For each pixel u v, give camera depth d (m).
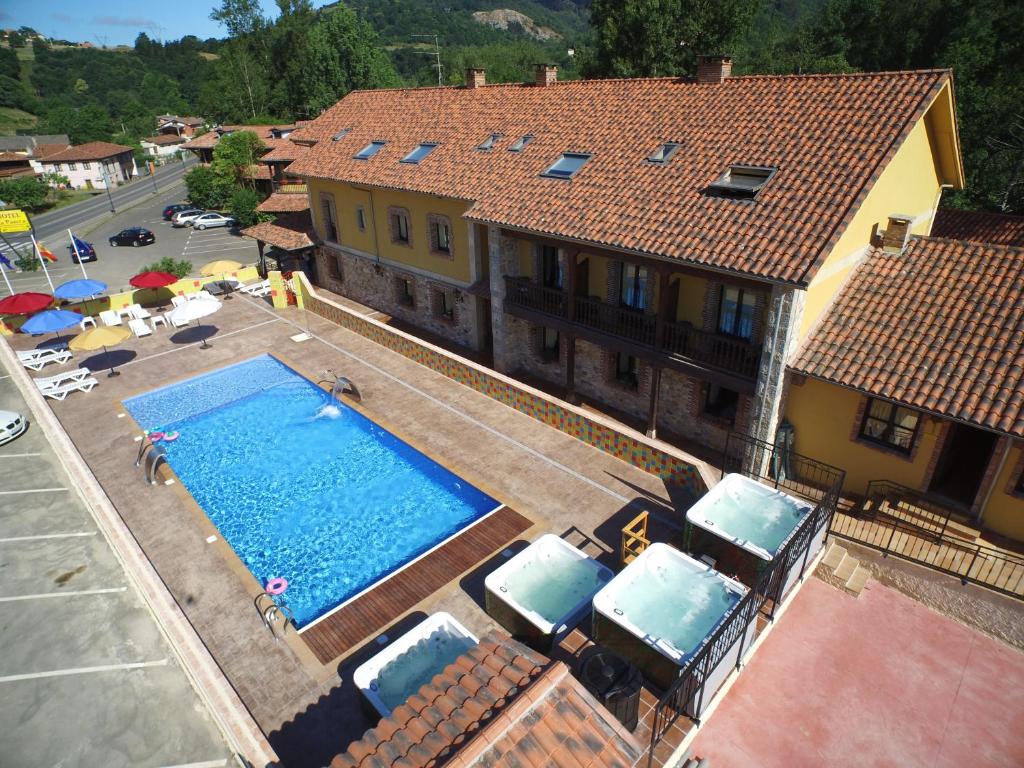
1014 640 12.12
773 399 15.23
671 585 11.70
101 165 85.50
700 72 20.38
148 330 28.80
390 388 22.83
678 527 15.34
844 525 14.70
